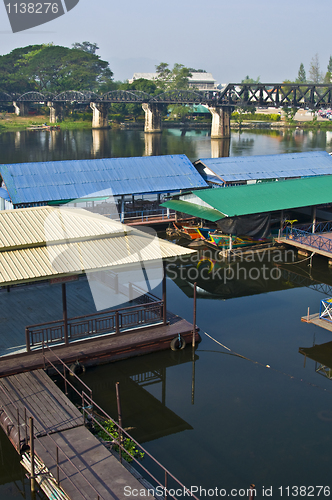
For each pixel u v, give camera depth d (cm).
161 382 2100
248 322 2653
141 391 2028
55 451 1488
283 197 3884
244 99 13200
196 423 1809
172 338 2233
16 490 1538
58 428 1586
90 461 1454
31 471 1467
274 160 5009
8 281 1809
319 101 11194
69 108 19500
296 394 2009
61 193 3891
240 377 2136
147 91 19150
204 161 4769
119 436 1606
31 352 1984
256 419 1836
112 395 1992
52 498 1392
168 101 15112
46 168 4097
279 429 1778
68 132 15425
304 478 1541
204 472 1564
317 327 2605
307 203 3809
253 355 2314
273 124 18350
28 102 18900
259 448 1673
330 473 1562
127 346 2116
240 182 4578
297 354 2328
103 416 1823
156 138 13925
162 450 1659
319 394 2011
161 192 4228
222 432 1761
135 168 4406
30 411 1664
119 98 17850
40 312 2339
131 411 1880
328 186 4188
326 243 3612
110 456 1478
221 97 13612
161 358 2233
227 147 11612
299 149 11138
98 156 9956
